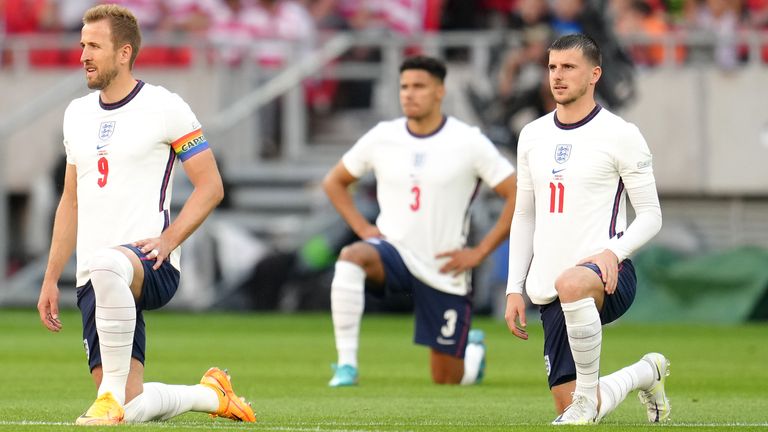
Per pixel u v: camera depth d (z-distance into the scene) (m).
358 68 75.69
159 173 22.89
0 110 79.25
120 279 21.36
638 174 23.22
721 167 73.50
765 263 64.62
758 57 73.69
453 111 71.19
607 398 23.17
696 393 32.50
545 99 68.44
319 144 75.88
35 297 73.12
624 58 68.00
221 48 77.06
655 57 74.81
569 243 23.38
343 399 30.14
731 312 64.00
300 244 69.38
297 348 49.06
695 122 73.50
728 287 64.62
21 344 51.34
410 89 35.09
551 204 23.55
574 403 22.89
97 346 22.56
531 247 24.34
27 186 77.12
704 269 65.31
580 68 23.16
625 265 23.64
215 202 22.98
